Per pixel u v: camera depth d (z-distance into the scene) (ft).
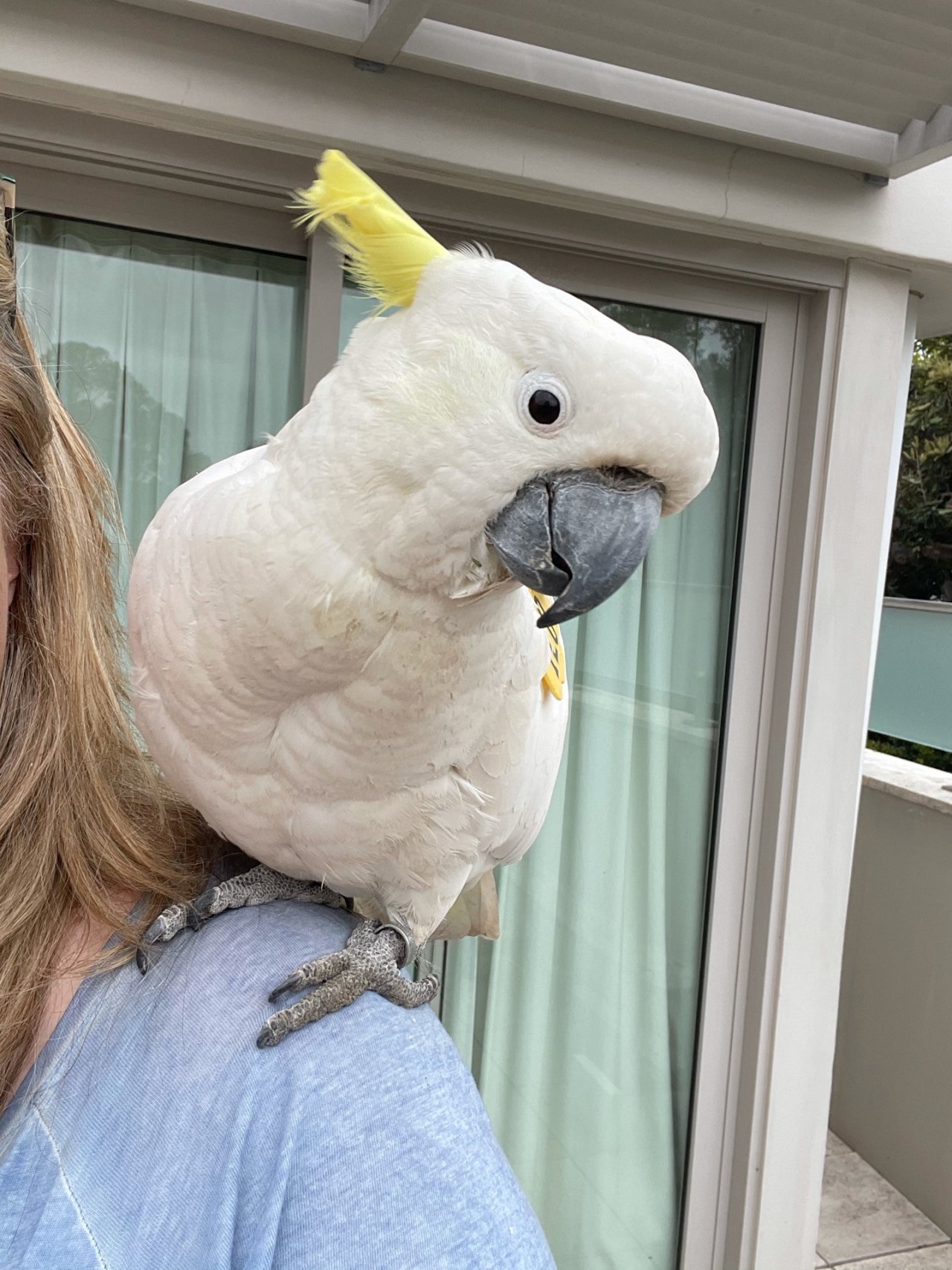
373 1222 0.62
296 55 1.59
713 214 1.85
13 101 1.55
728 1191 2.43
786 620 2.21
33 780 0.78
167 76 1.54
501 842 1.09
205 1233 0.64
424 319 0.80
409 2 1.42
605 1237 2.47
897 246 1.99
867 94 1.72
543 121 1.73
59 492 0.82
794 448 2.19
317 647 0.78
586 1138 2.42
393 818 0.90
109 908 0.81
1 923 0.77
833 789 2.22
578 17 1.54
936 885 3.10
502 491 0.78
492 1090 2.34
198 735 0.86
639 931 2.37
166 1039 0.73
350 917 0.95
